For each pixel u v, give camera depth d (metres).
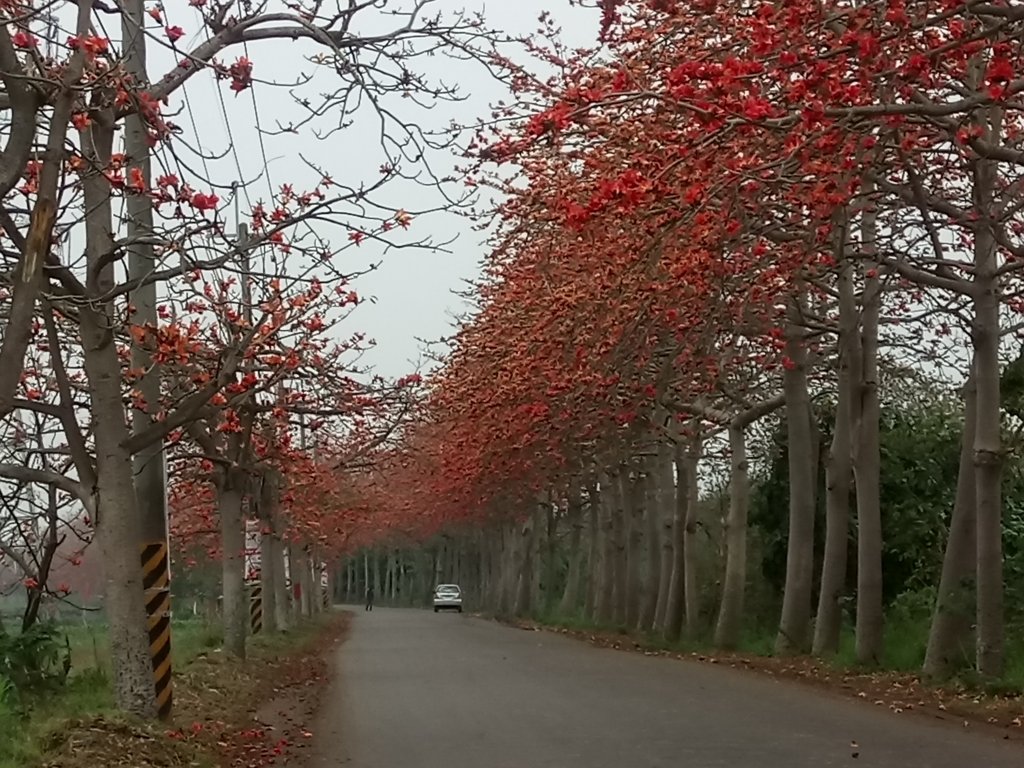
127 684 11.30
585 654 26.00
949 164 14.00
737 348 19.84
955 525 16.27
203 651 20.86
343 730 13.50
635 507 35.03
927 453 26.31
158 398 12.17
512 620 49.41
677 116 11.17
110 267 11.52
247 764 11.19
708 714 13.90
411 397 23.03
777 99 10.02
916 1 10.05
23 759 9.46
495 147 13.23
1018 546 21.89
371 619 56.25
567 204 10.80
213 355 13.62
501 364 19.92
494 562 64.69
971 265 14.60
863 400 18.36
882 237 14.87
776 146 10.74
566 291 15.49
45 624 15.69
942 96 13.02
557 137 11.30
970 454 16.17
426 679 20.00
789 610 21.77
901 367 25.12
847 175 10.95
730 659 21.92
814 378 25.42
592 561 43.47
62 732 10.40
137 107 9.93
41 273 8.06
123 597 11.25
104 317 11.03
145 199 11.52
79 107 9.84
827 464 20.64
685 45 11.62
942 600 16.19
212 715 13.59
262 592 28.86
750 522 29.64
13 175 8.22
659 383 16.41
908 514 25.94
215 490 23.62
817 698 15.34
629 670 20.81
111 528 11.16
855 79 9.91
